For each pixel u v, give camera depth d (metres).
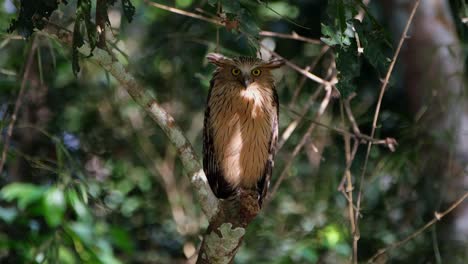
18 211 11.20
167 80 16.70
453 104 12.55
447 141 12.24
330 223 14.90
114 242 12.33
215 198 7.85
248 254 15.53
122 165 16.83
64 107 15.27
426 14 13.45
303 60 14.47
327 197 15.29
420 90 13.37
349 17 7.76
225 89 10.13
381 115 13.23
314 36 14.56
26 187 11.05
